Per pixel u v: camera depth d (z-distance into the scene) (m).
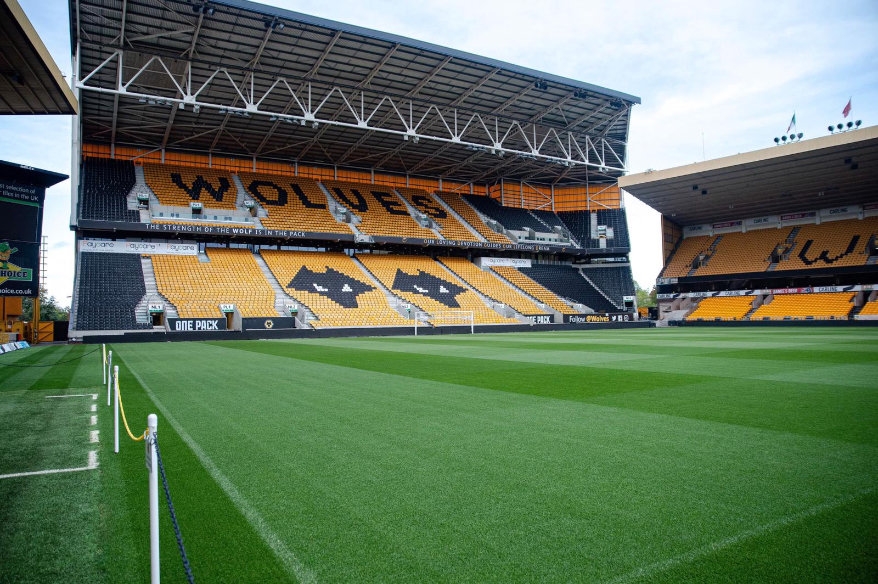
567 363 15.78
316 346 24.73
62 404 9.76
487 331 40.19
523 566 3.47
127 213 35.44
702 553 3.61
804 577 3.27
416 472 5.47
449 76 31.55
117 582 3.40
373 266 44.00
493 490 4.91
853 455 5.88
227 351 21.94
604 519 4.20
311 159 45.47
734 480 5.08
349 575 3.39
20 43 13.64
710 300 50.75
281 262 40.66
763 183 42.09
